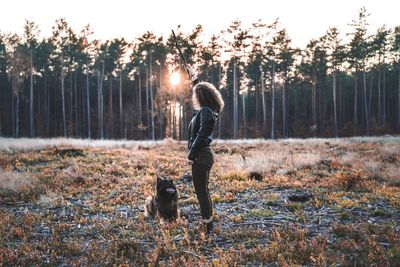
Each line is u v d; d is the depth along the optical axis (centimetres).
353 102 7569
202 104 628
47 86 7106
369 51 6003
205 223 639
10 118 6919
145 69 6512
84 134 6234
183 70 5803
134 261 543
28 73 6069
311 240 591
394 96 7344
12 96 6456
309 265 500
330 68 6450
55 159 1753
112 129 6088
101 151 2009
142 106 6800
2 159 1695
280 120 6788
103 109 6638
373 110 7556
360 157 1661
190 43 5794
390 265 471
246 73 6806
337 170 1310
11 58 5816
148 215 797
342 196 901
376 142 2581
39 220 798
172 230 667
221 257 528
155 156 1809
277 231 627
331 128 5938
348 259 506
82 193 1085
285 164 1443
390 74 7531
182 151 2145
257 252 541
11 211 895
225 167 1433
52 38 6469
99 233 705
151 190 1086
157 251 565
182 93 5678
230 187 1047
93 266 539
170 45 5856
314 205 823
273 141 2962
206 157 617
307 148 2189
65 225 740
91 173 1372
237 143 2748
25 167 1548
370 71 7225
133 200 977
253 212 778
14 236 698
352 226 646
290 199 880
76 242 632
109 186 1163
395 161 1498
